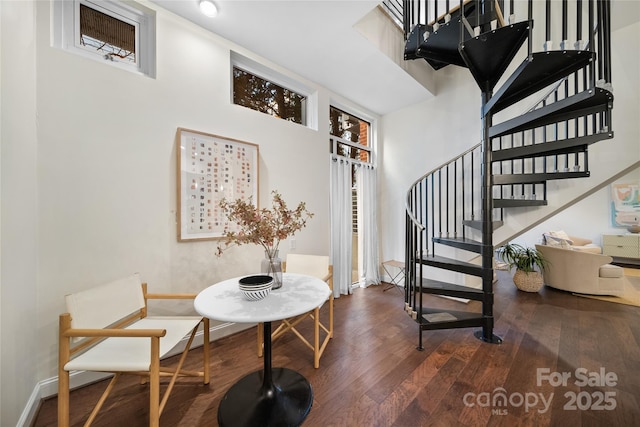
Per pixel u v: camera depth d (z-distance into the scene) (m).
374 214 4.08
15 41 1.29
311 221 3.08
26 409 1.33
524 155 2.31
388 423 1.36
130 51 1.97
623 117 2.45
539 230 6.16
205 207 2.19
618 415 1.40
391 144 4.09
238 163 2.41
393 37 2.72
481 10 2.10
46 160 1.53
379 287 3.90
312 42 2.40
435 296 3.49
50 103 1.55
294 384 1.64
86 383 1.65
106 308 1.39
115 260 1.78
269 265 1.68
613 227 5.45
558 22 2.75
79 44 1.76
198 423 1.37
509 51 1.88
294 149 2.91
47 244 1.53
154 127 1.96
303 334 2.38
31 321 1.42
